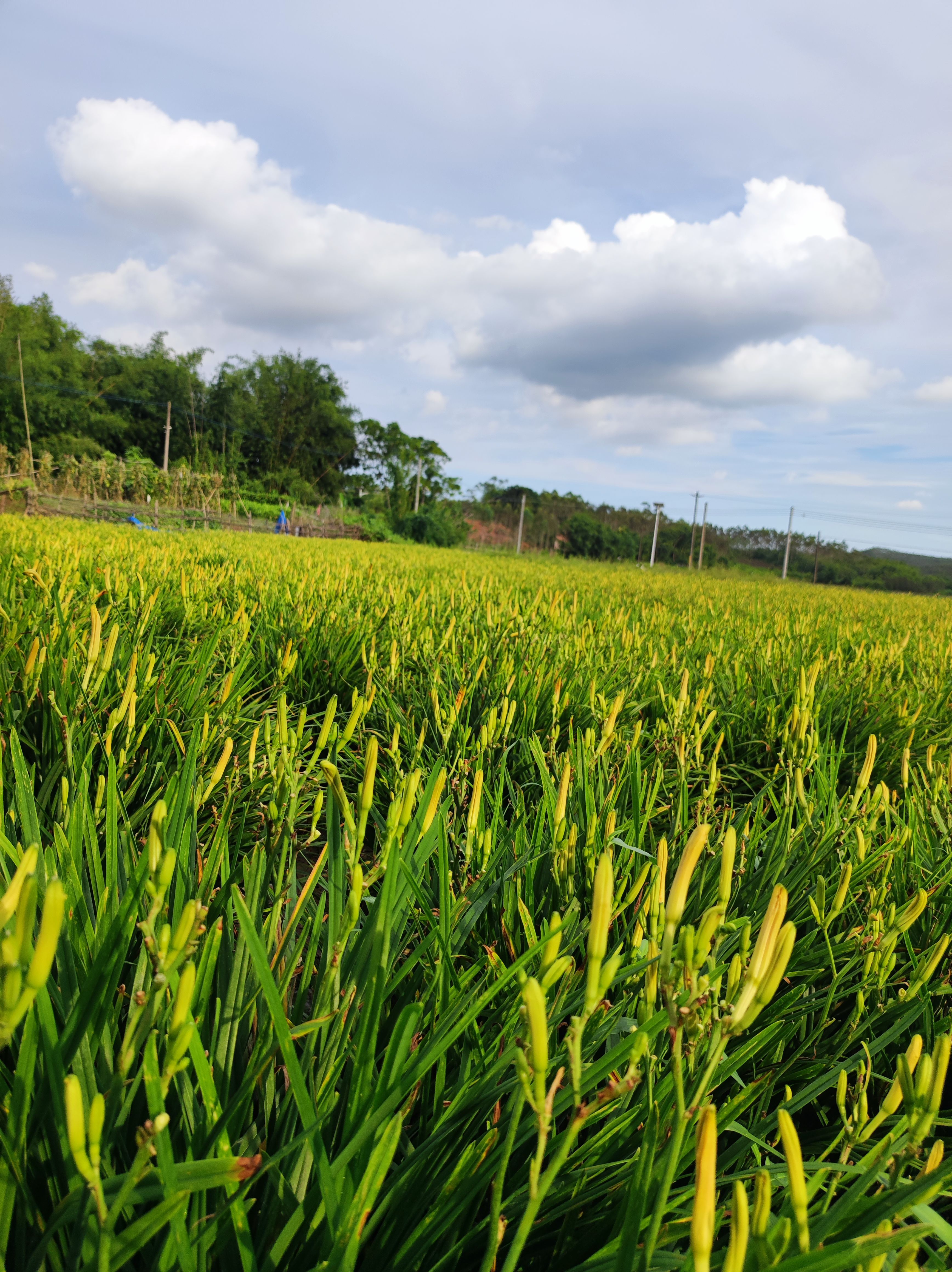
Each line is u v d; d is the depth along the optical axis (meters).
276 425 69.06
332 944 1.01
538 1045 0.51
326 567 8.98
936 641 7.23
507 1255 0.92
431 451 79.81
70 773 1.56
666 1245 0.91
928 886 1.86
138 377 63.09
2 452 36.94
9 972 0.46
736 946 1.49
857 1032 1.37
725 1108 1.09
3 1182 0.74
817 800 2.34
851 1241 0.59
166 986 0.65
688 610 8.27
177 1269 0.77
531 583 11.43
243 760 2.37
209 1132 0.83
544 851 1.66
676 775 2.83
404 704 3.58
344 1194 0.80
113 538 10.42
